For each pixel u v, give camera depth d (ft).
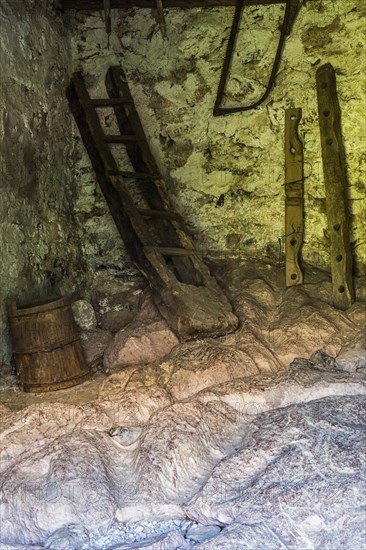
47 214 19.98
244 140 21.07
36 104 19.56
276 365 17.22
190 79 21.25
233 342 17.79
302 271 20.34
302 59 20.48
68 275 20.79
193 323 17.92
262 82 20.88
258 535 10.56
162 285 18.57
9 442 13.57
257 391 14.61
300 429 12.53
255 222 21.15
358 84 20.06
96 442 13.16
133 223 19.36
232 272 20.58
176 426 13.21
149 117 21.50
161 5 20.12
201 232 21.45
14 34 18.62
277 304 19.63
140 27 21.40
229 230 21.31
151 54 21.39
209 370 16.30
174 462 12.44
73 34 21.68
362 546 10.17
